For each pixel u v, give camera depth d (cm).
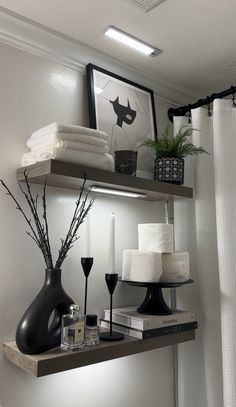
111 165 113
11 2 107
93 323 106
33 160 107
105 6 108
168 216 162
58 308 102
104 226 135
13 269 109
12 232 110
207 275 145
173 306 157
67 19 115
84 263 114
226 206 138
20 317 108
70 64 133
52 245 118
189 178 156
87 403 121
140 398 138
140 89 154
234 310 131
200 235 148
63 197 123
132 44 128
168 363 152
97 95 135
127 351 108
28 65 121
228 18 113
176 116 164
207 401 140
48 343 96
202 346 148
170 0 105
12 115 114
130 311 129
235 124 145
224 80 156
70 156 101
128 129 144
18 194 112
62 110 128
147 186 123
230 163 142
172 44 128
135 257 123
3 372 103
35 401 109
